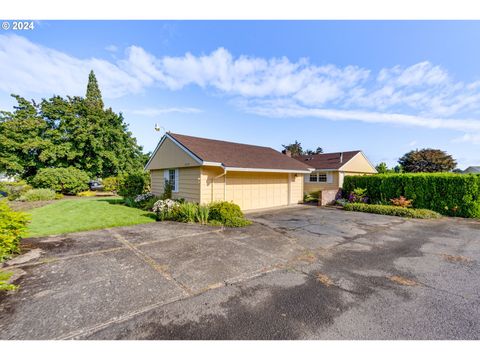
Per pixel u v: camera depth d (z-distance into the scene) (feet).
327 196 48.32
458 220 31.40
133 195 47.11
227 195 36.37
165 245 18.11
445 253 17.34
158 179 45.24
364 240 20.85
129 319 8.71
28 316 8.73
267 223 27.84
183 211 27.86
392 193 42.47
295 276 12.93
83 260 14.58
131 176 48.98
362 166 68.90
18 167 61.11
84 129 67.56
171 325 8.40
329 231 24.20
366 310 9.52
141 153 91.04
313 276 12.96
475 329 8.43
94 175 73.56
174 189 39.04
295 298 10.44
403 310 9.57
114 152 77.71
